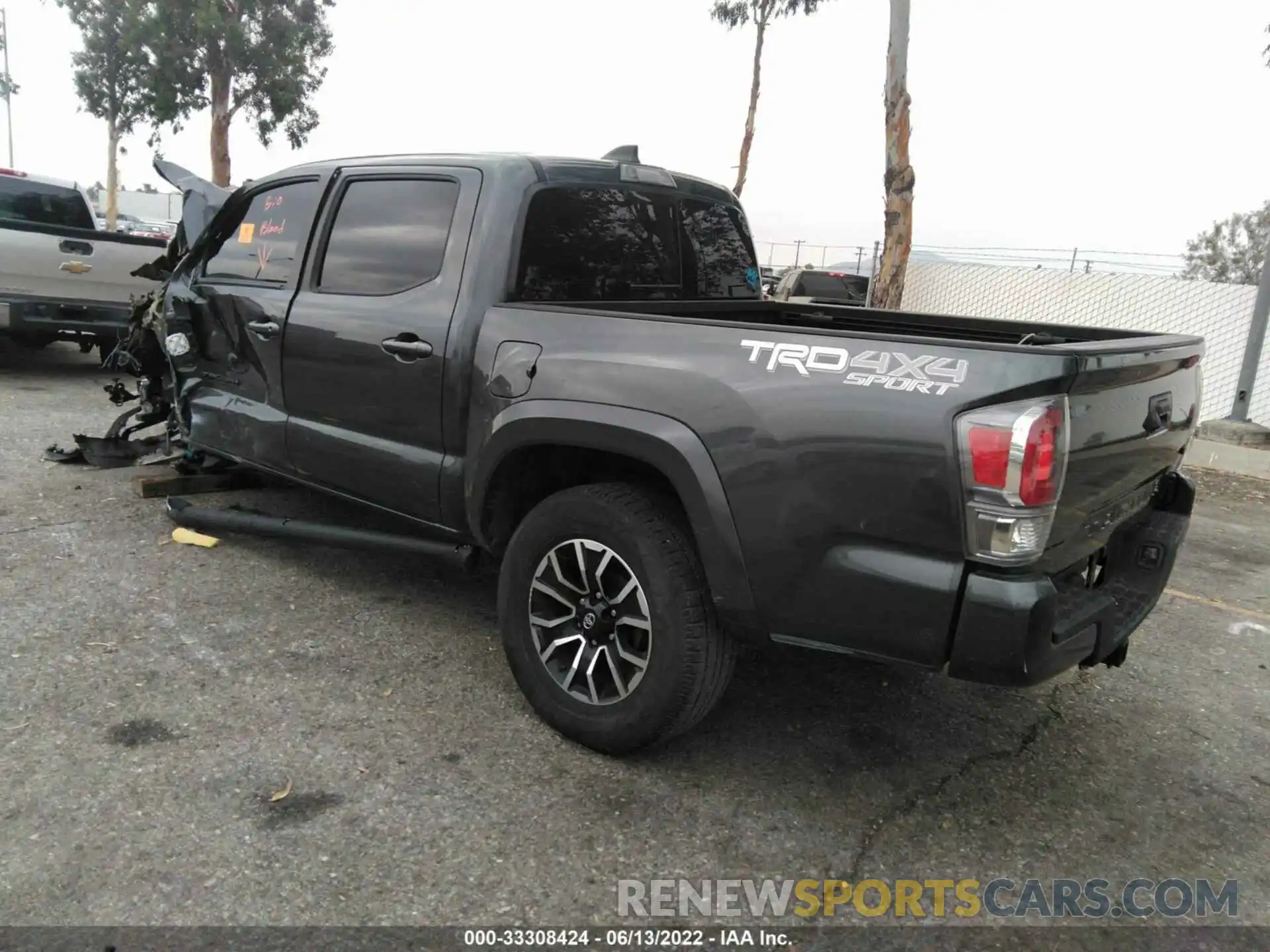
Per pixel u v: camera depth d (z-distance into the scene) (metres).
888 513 2.45
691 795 2.96
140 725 3.12
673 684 2.86
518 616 3.24
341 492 4.06
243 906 2.35
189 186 5.46
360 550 4.09
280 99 24.61
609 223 3.77
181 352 4.89
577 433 2.98
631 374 2.88
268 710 3.28
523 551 3.19
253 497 5.66
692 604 2.83
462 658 3.79
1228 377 11.53
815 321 4.45
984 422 2.31
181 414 5.09
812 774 3.13
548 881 2.52
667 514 2.92
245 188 4.66
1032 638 2.36
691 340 2.82
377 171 3.88
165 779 2.83
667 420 2.79
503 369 3.21
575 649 3.17
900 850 2.77
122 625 3.86
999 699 3.76
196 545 4.81
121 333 9.01
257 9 24.34
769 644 2.77
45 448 6.56
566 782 2.97
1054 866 2.75
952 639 2.44
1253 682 4.08
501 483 3.34
